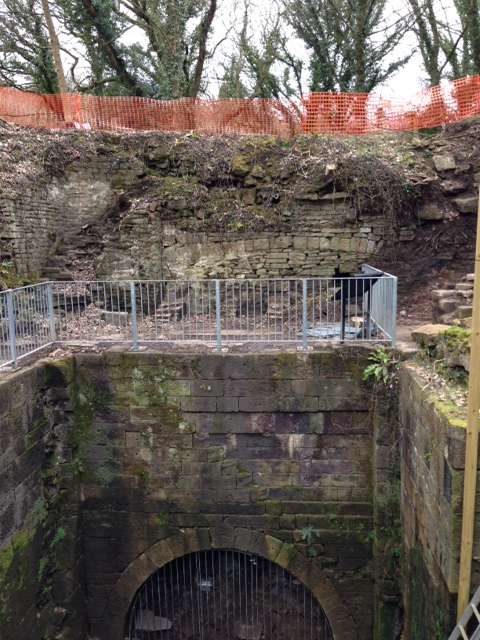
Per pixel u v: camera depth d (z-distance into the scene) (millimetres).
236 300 9852
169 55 15531
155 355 6449
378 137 11484
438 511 4352
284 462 6512
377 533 6270
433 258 9734
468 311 6094
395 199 9547
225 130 12008
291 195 9633
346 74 16469
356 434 6391
